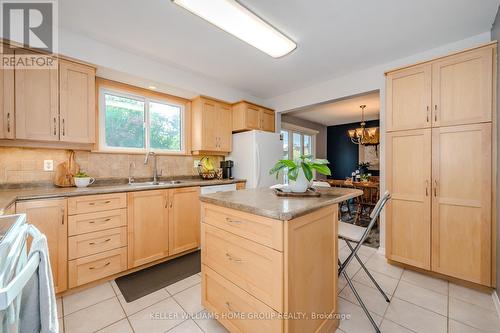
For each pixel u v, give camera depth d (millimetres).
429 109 2053
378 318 1536
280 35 1960
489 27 1913
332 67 2688
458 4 1638
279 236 1019
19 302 535
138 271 2211
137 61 2379
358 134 4828
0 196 1545
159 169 2957
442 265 1983
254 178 3225
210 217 1441
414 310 1617
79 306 1658
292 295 1046
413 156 2150
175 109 3199
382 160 2564
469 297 1770
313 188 1686
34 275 568
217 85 3215
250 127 3393
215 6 1580
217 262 1395
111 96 2572
